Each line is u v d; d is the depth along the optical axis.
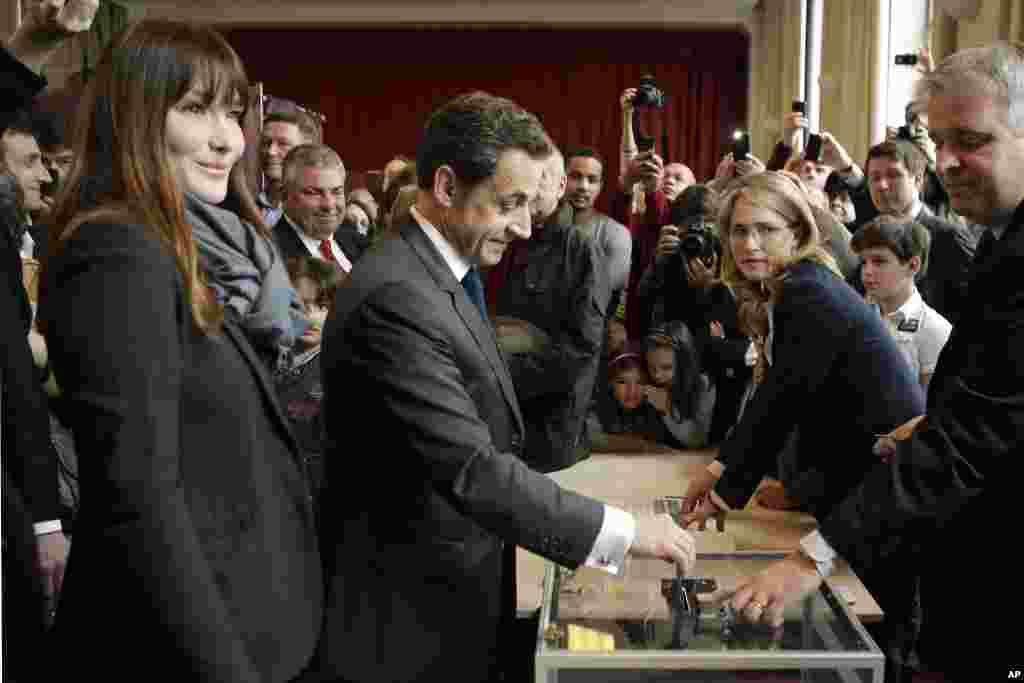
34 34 1.53
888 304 2.55
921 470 1.47
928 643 1.64
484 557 1.56
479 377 1.52
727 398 2.93
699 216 3.82
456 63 13.31
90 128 1.16
